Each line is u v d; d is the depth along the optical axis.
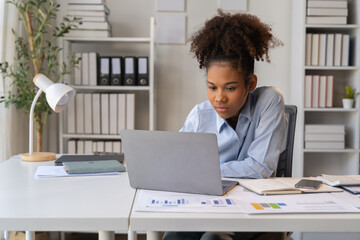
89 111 3.07
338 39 3.13
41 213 0.96
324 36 3.13
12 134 2.79
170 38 3.33
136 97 3.39
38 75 1.81
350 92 3.13
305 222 0.92
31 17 2.98
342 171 3.43
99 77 3.08
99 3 3.00
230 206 1.01
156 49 3.36
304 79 3.13
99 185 1.28
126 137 1.17
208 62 1.32
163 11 3.33
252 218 0.92
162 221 0.92
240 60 1.28
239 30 1.32
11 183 1.31
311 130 3.13
